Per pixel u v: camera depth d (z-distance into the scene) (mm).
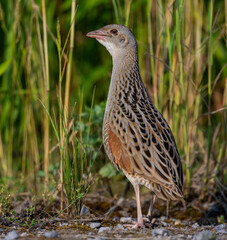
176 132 11094
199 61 11656
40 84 12484
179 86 10859
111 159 9367
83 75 14422
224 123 11344
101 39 10062
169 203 11156
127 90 9656
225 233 8477
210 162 11633
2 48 13992
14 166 13680
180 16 10336
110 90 9844
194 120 11570
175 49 10961
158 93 11383
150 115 9258
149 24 10875
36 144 12586
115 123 9227
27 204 10344
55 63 12875
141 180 8844
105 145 9461
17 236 8023
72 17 10117
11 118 12852
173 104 11156
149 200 11344
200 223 10320
